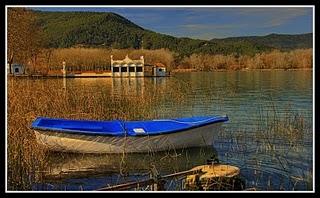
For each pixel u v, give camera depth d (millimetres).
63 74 47406
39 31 46250
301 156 9648
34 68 39625
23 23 38438
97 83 35594
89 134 10117
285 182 8008
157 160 9984
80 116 13039
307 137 11195
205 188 6777
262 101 20328
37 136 10125
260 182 8039
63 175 8828
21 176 8328
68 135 10148
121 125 11164
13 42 37344
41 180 8406
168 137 10445
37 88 14750
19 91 12883
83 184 8359
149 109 15961
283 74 46312
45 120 10664
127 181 8586
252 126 13180
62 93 14727
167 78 46031
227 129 12859
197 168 7180
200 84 32125
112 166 9523
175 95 19547
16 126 10008
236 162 9484
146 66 51438
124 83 36406
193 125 10602
